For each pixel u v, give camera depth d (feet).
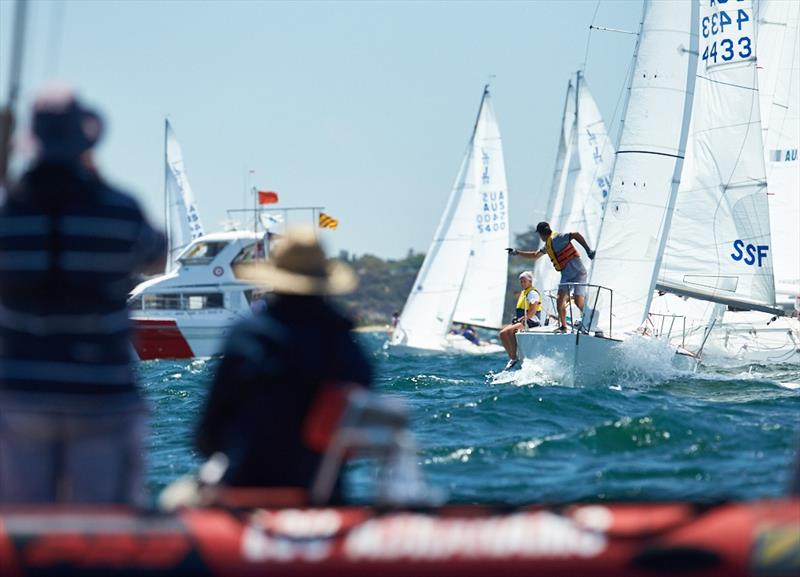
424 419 157.38
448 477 108.58
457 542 58.29
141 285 444.14
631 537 58.59
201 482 66.39
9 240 59.16
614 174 257.55
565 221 492.95
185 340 437.99
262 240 448.65
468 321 513.86
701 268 287.69
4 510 58.49
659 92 256.93
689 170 289.53
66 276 59.16
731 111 284.61
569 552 58.18
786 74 327.88
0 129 67.56
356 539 58.34
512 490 101.65
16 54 68.18
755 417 146.72
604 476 106.63
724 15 284.41
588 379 225.35
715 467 109.19
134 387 62.90
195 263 447.01
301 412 64.44
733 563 57.93
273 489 64.69
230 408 65.10
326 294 65.82
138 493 64.64
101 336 60.44
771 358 286.25
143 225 61.72
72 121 59.72
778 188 327.88
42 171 59.67
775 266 327.47
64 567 56.70
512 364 259.19
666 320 293.84
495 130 513.86
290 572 57.57
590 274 253.24
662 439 123.95
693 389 216.13
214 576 57.31
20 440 60.64
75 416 59.77
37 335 59.52
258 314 65.41
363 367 65.98
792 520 59.31
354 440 60.59
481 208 511.40
